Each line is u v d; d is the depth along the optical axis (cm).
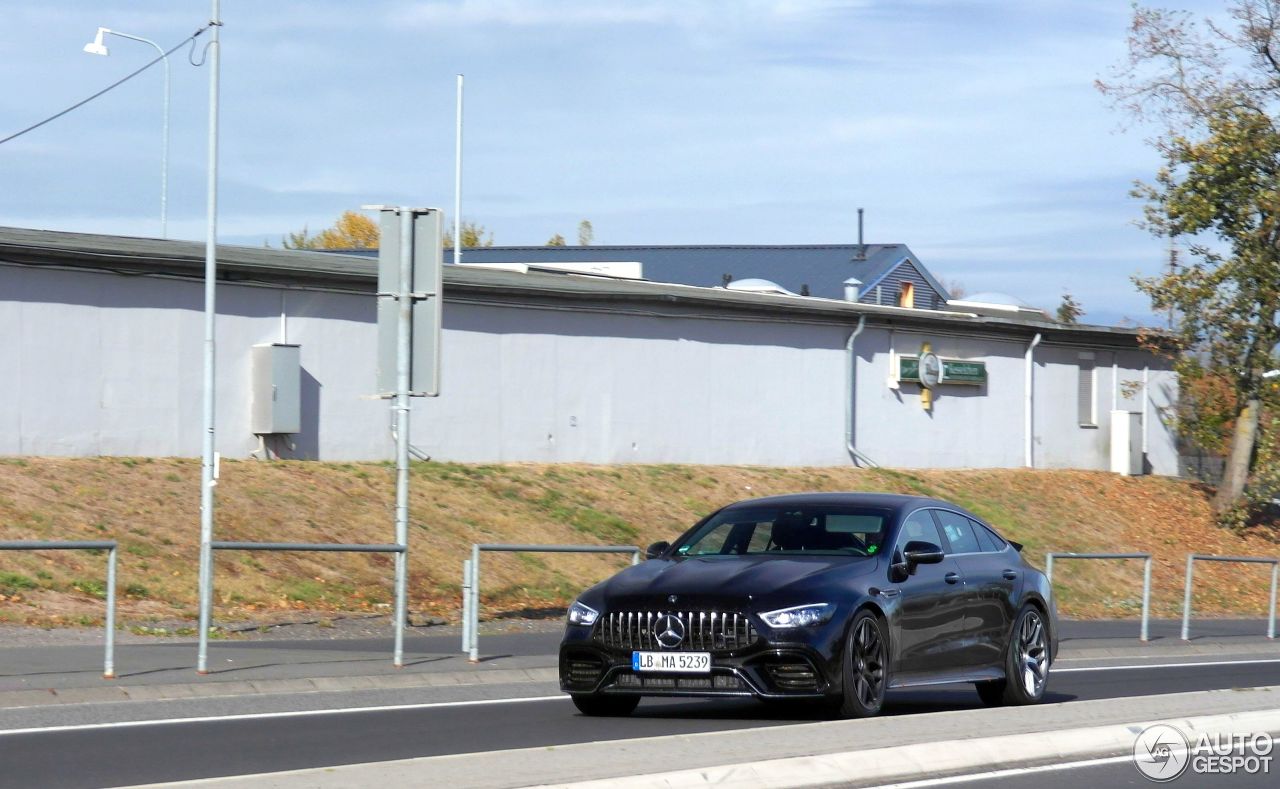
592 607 1144
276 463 2586
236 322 2611
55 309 2395
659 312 3250
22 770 909
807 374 3559
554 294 3041
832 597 1109
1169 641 2125
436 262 1825
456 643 1719
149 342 2505
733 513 1259
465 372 2928
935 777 938
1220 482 4291
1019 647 1305
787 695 1085
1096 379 4331
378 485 2617
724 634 1094
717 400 3372
